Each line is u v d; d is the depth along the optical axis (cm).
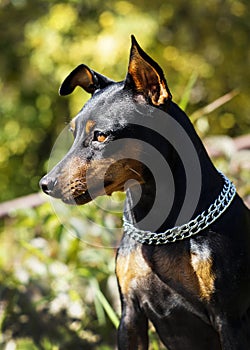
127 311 371
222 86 1009
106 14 980
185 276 353
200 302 354
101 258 504
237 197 370
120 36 948
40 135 1061
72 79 383
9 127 1059
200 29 1024
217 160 541
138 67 352
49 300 503
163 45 991
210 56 1013
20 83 1054
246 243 358
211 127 969
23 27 1036
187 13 1018
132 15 968
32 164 1063
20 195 1051
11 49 1049
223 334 352
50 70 994
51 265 515
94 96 365
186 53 995
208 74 995
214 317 355
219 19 1030
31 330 521
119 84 365
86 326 518
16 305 528
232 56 1030
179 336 373
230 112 1010
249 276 356
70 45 982
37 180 1040
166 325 371
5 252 577
